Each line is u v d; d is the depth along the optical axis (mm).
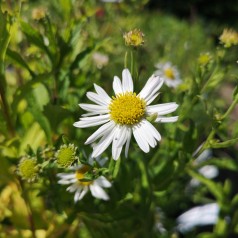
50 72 115
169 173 121
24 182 118
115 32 185
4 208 126
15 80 150
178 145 120
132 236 135
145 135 93
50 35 115
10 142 114
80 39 134
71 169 109
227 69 120
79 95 123
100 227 121
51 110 112
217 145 107
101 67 153
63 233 126
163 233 165
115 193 113
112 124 95
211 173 190
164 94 127
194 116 138
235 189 223
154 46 256
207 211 190
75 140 115
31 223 120
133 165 125
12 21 112
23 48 148
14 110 115
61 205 109
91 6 159
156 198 144
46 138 119
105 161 110
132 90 99
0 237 126
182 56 232
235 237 199
